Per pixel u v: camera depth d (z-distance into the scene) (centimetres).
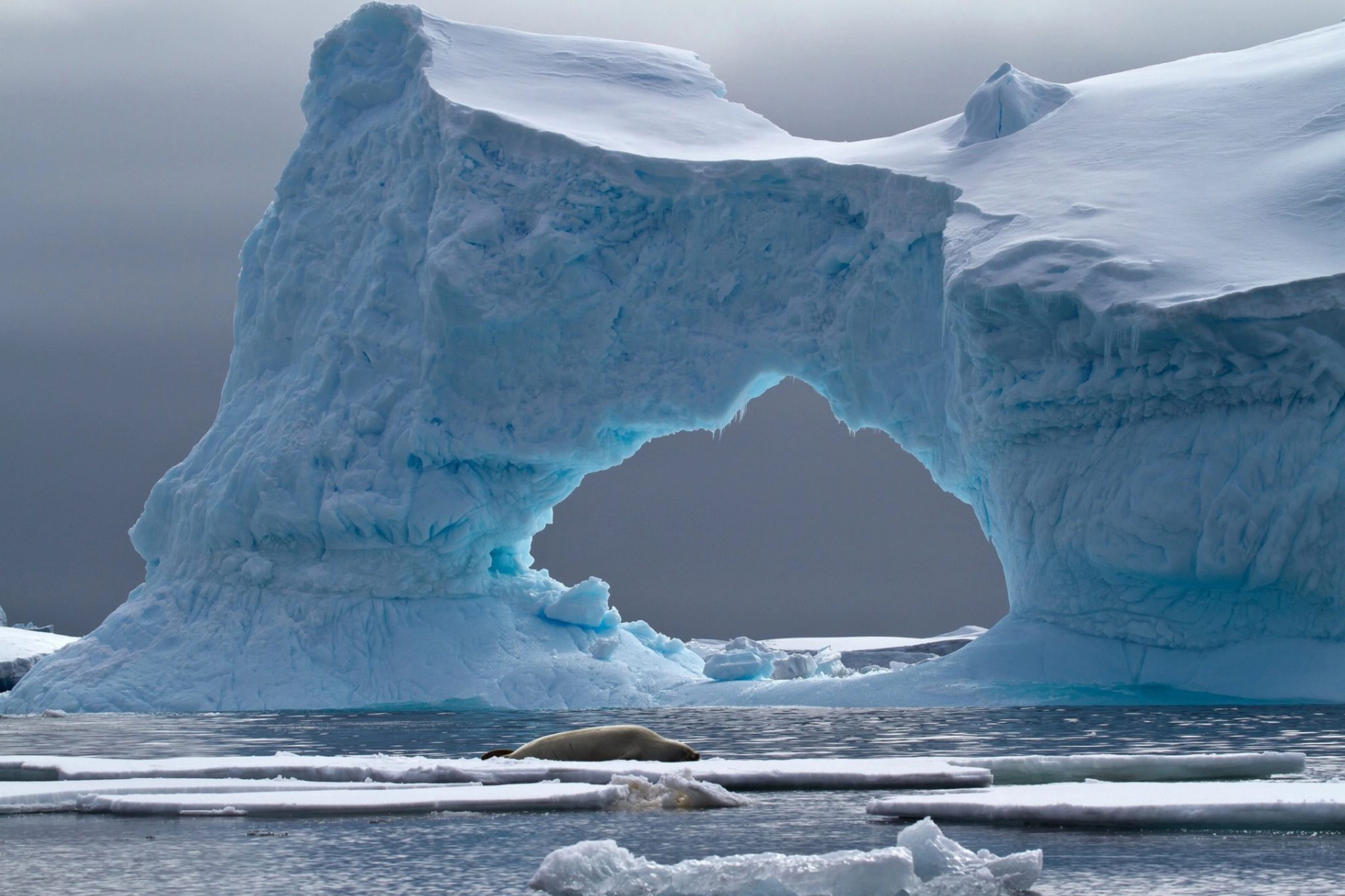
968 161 7681
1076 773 2592
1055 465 6512
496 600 8088
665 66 9488
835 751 3481
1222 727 4231
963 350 6831
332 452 7956
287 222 8844
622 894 1348
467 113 8106
